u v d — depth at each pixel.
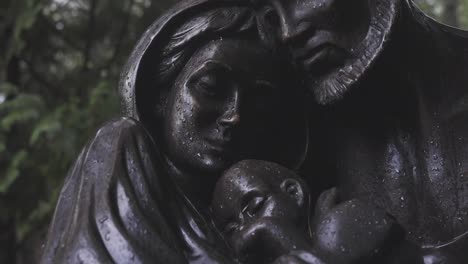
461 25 8.70
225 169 2.82
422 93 2.99
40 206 6.52
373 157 3.06
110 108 6.24
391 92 3.00
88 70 6.94
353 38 2.88
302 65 2.94
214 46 2.89
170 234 2.44
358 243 2.34
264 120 2.91
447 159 2.96
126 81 2.90
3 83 6.50
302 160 3.03
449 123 2.98
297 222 2.56
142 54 2.90
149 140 2.61
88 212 2.44
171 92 2.92
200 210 2.78
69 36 7.00
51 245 2.50
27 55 7.04
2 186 6.25
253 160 2.70
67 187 2.58
